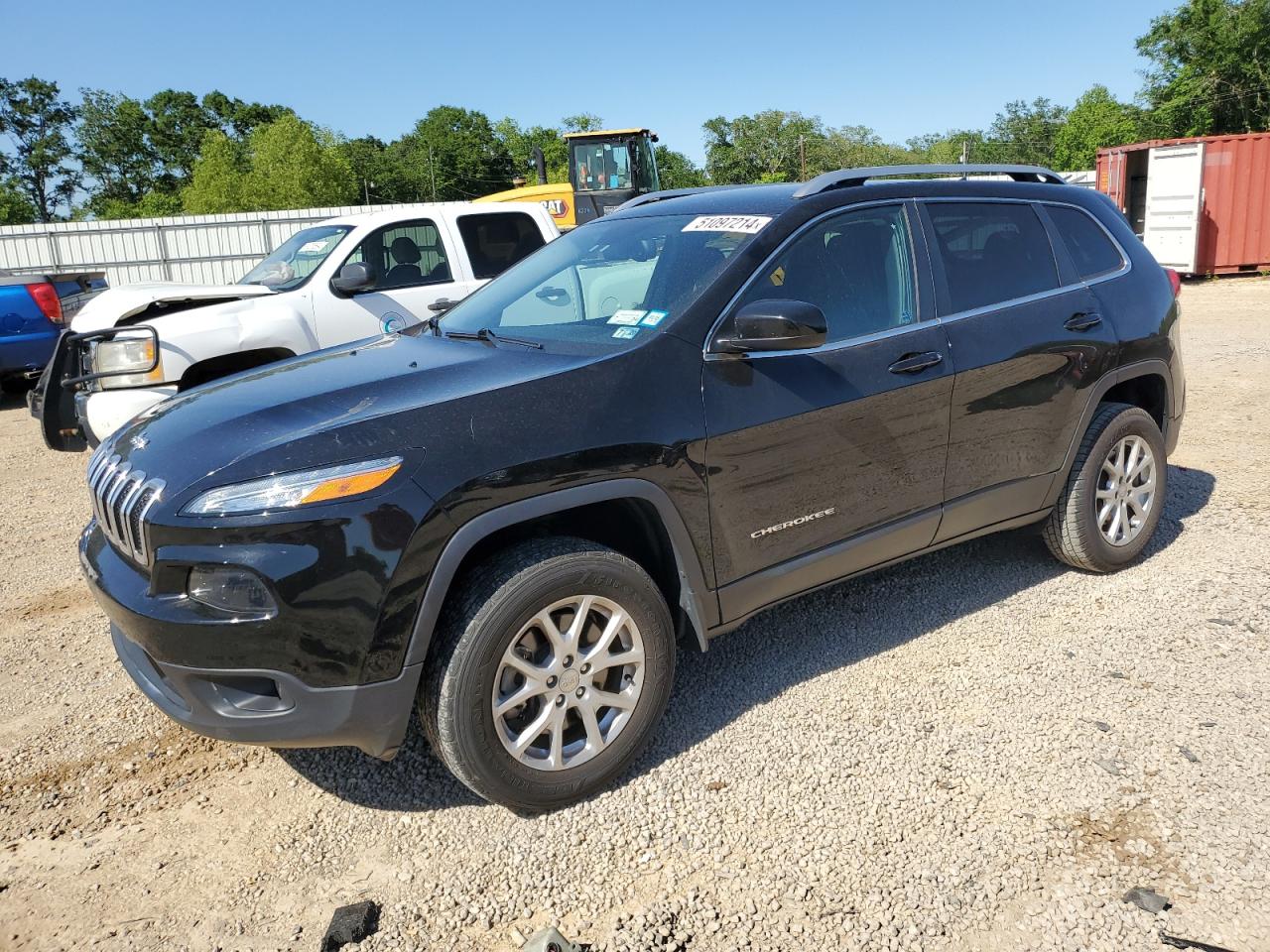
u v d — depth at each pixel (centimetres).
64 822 301
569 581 279
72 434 612
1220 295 1523
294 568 246
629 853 273
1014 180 431
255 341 659
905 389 348
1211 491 552
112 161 9119
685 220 372
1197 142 1702
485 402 278
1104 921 237
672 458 297
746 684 363
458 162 11000
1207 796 281
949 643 387
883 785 296
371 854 280
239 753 338
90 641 436
